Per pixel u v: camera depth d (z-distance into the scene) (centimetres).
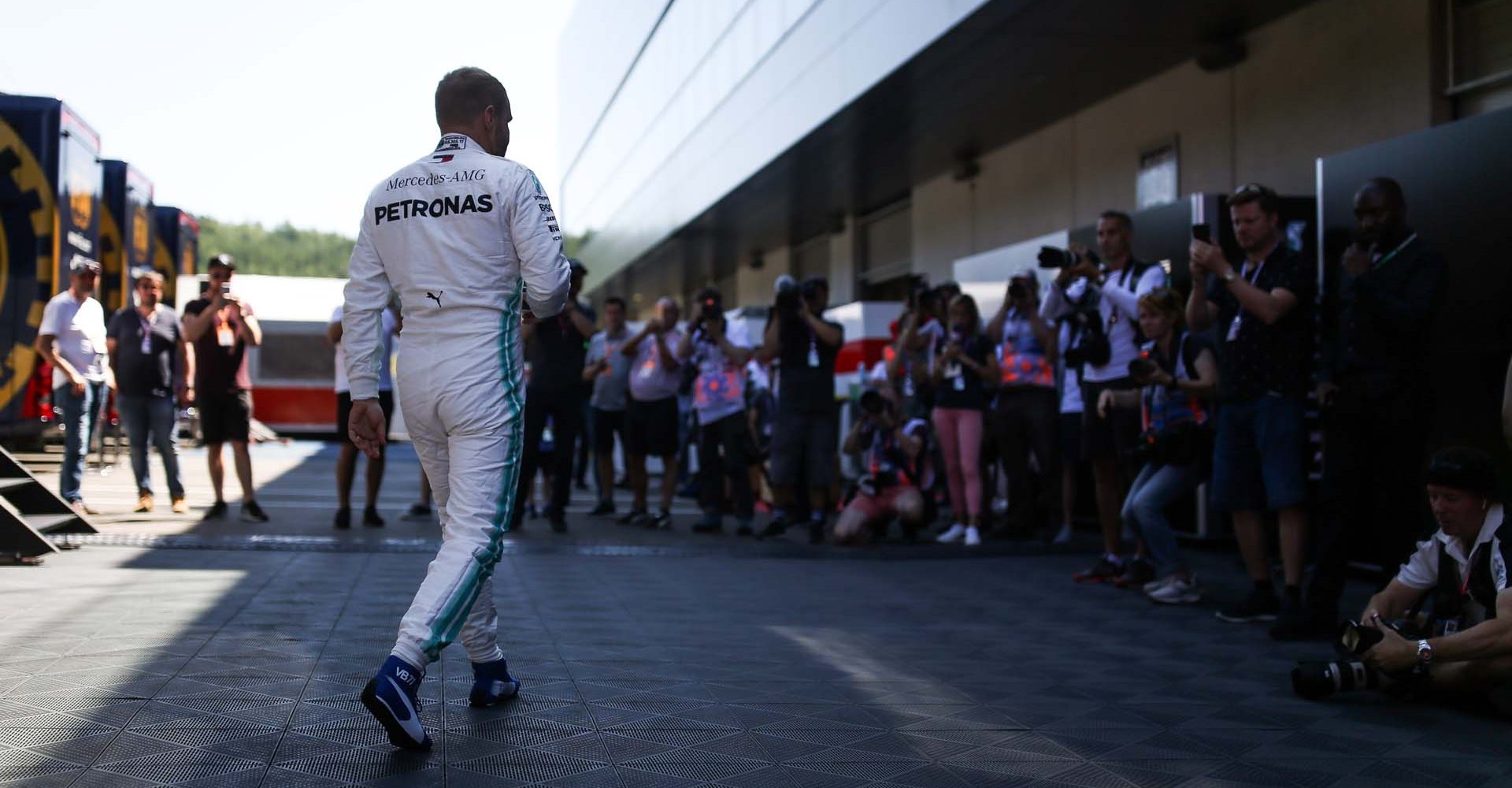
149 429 922
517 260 333
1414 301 493
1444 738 363
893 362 948
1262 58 1083
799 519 991
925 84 1269
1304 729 370
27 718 329
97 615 480
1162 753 339
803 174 1798
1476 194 620
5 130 1232
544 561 739
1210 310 589
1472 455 411
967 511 912
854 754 326
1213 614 594
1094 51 1153
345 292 336
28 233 1239
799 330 891
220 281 888
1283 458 540
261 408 2564
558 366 911
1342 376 516
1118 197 1325
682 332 1018
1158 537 625
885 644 495
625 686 395
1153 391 622
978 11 1023
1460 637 387
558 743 324
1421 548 443
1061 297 735
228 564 650
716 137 2030
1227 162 1136
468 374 324
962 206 1747
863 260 2219
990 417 968
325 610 511
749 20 1812
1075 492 895
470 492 325
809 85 1509
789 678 418
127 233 1537
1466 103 884
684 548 822
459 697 371
